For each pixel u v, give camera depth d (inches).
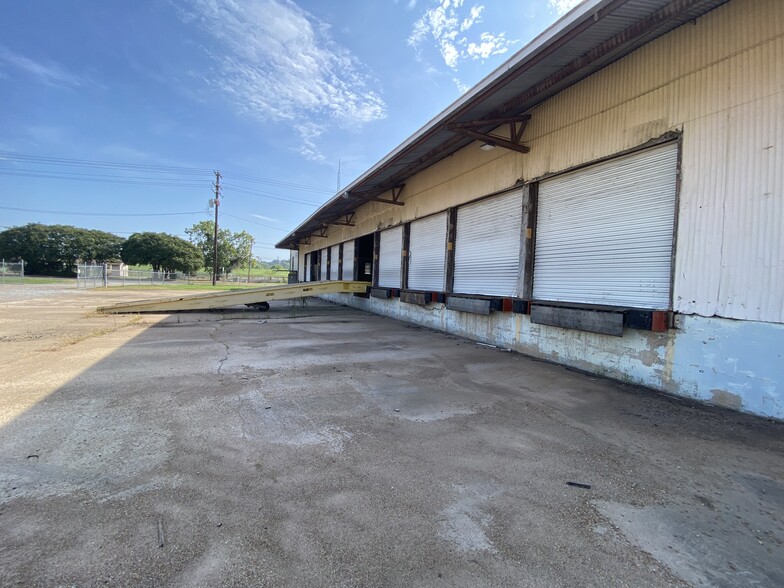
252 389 165.2
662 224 179.3
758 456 109.0
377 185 433.1
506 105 247.0
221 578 62.1
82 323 366.9
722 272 151.3
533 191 258.7
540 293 254.5
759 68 141.2
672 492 90.4
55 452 104.2
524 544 72.0
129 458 101.7
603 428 129.2
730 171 149.6
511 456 108.0
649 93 181.9
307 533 73.7
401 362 225.6
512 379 192.5
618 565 67.0
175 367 200.8
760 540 73.7
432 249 393.4
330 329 365.7
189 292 908.0
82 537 70.9
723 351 150.3
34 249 2182.6
